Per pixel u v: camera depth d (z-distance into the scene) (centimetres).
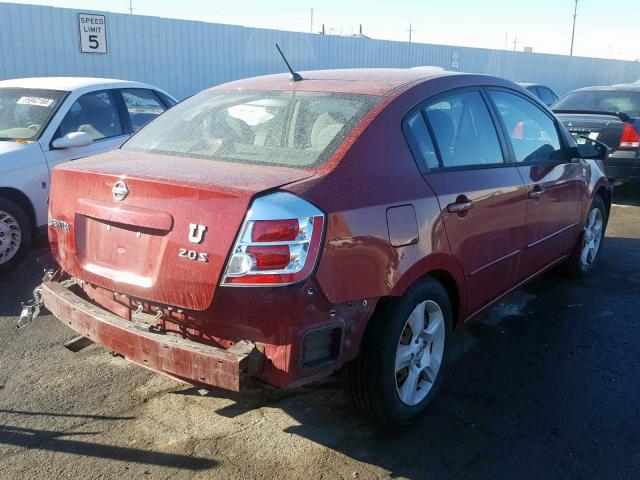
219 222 266
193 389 370
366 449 315
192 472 295
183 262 274
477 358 419
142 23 1552
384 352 301
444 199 334
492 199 374
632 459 312
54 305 333
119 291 301
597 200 566
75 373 388
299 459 306
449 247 338
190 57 1658
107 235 307
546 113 482
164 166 314
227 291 264
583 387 382
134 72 1562
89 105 665
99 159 347
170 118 392
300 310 263
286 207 262
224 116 366
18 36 1370
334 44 2009
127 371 391
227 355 263
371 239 288
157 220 281
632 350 434
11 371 389
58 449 311
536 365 410
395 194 306
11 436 321
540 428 337
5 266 561
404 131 331
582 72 3019
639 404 364
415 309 322
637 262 631
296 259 261
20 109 638
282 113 348
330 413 347
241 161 317
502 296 420
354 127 316
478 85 404
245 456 308
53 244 344
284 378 267
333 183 285
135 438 321
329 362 280
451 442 323
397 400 319
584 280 573
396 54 2206
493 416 349
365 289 287
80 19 1446
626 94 1002
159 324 295
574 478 297
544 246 461
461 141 372
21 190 572
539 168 441
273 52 1841
